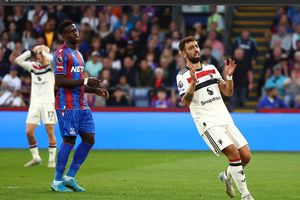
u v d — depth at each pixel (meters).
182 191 34.97
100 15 71.62
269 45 72.19
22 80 65.12
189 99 30.17
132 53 69.81
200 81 31.09
